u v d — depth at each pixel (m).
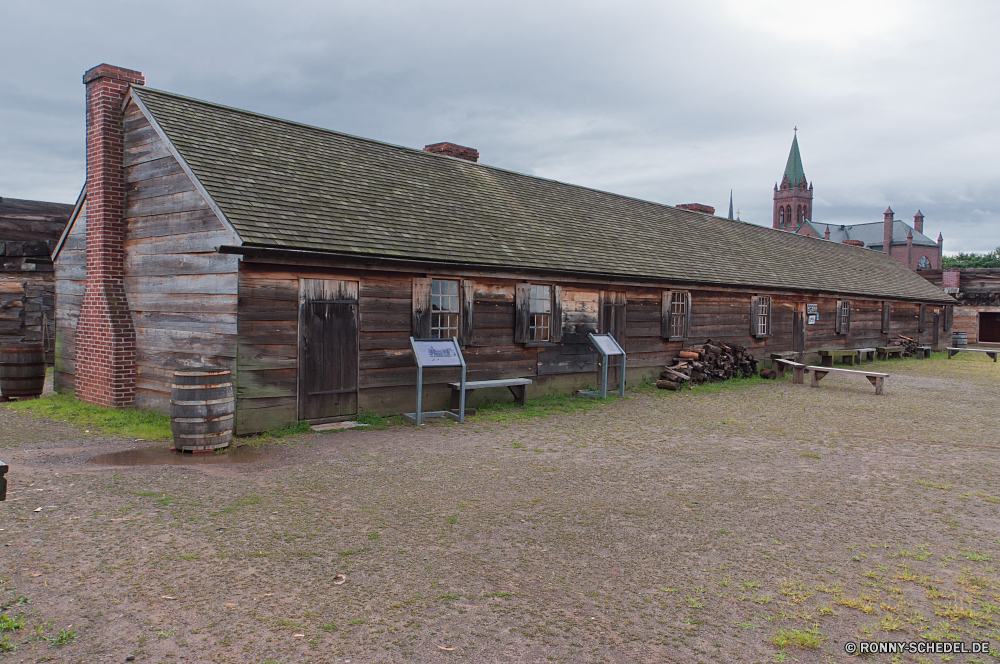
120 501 6.50
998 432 11.43
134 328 11.72
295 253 9.77
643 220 21.50
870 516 6.67
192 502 6.54
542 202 18.03
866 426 11.82
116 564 5.00
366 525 6.03
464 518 6.31
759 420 12.27
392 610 4.40
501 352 13.55
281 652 3.84
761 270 22.30
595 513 6.57
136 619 4.18
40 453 8.48
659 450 9.57
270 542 5.54
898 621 4.43
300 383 10.30
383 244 11.23
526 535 5.90
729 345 19.25
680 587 4.89
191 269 10.44
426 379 12.28
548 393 14.66
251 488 7.09
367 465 8.25
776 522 6.42
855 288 26.80
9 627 4.02
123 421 10.48
